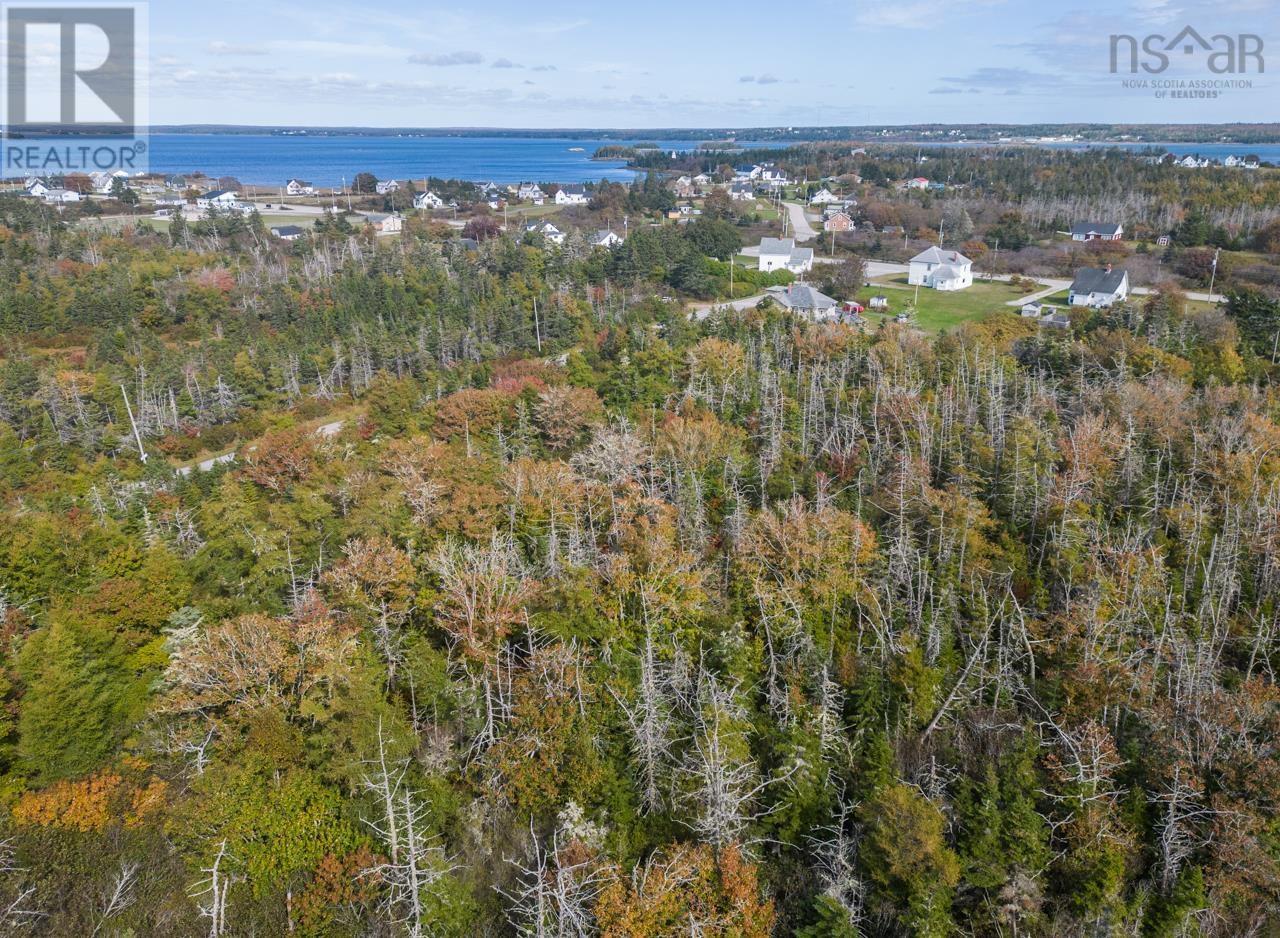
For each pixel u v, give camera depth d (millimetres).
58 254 164750
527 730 44812
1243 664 55688
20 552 55312
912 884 38125
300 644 44656
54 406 102938
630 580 53906
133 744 43562
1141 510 67812
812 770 43719
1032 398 85750
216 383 112000
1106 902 38625
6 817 39844
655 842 41594
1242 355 102250
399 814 39906
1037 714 50438
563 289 143375
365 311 136375
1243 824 40531
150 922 36875
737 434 80625
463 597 49625
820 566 56781
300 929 36969
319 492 68750
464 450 79375
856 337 109938
